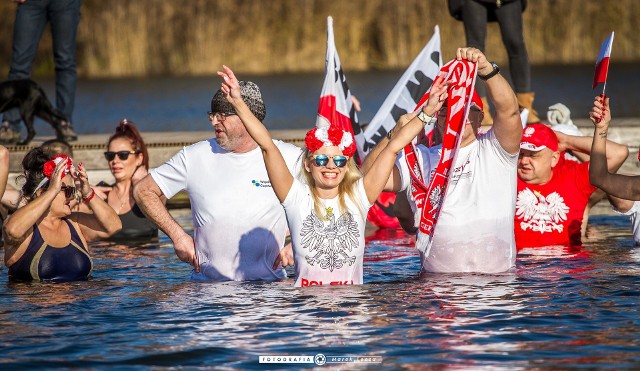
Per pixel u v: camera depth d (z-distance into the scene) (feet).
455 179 69.92
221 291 67.41
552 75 275.18
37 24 118.11
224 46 326.24
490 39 303.27
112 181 115.24
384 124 95.55
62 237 75.31
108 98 247.29
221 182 69.92
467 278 69.62
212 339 56.39
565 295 64.75
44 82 303.89
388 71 308.60
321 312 61.26
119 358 53.21
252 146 69.87
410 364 51.70
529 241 83.10
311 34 327.67
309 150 63.98
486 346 54.44
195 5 325.01
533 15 320.29
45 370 51.39
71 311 63.26
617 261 75.66
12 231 72.28
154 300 65.67
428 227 68.69
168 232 71.77
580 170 82.94
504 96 65.46
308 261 66.33
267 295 65.67
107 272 77.15
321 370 51.08
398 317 59.98
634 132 115.75
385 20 318.04
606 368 50.44
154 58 324.39
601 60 74.13
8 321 60.85
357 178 65.57
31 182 76.18
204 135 126.11
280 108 217.36
